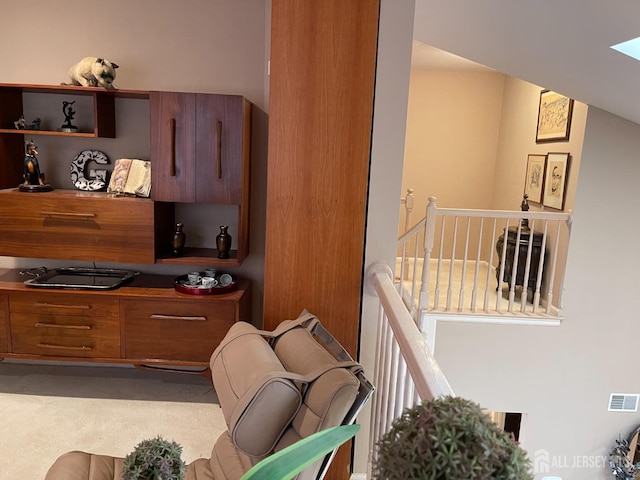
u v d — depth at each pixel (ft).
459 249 20.29
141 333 8.58
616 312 14.16
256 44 9.13
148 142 9.41
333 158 6.16
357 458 6.85
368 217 6.36
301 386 4.49
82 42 9.14
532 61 11.45
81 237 8.57
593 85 11.33
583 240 13.70
